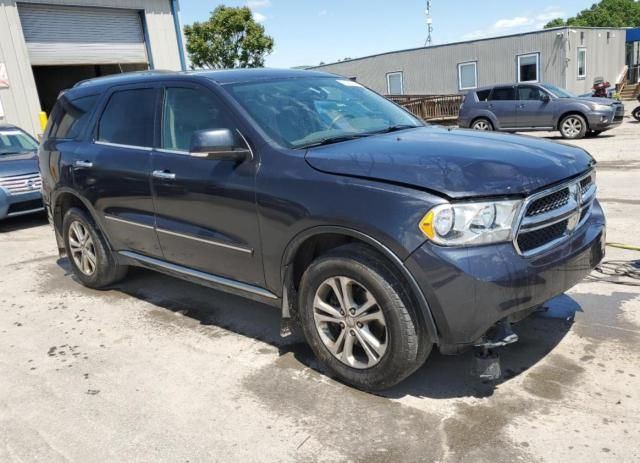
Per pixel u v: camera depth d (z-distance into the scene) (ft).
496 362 9.59
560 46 81.97
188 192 12.51
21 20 49.65
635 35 101.40
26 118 50.01
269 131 11.51
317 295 10.62
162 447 9.30
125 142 14.67
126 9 56.75
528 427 9.11
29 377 11.96
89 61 54.70
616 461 8.21
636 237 18.74
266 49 127.95
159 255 14.24
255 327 13.79
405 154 10.05
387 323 9.59
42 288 17.92
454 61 93.45
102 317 15.07
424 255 8.88
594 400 9.70
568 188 10.03
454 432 9.14
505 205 8.96
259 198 10.98
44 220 29.09
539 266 9.23
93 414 10.39
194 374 11.63
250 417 9.96
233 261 12.05
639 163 34.27
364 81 106.63
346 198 9.67
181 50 61.46
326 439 9.21
